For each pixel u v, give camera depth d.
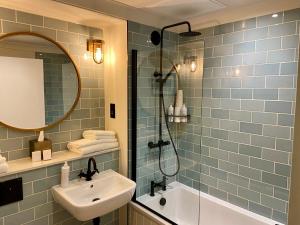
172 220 2.20
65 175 1.75
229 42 2.13
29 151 1.81
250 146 2.09
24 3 1.60
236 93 2.13
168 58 2.38
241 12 1.98
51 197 1.76
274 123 1.92
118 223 2.29
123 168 2.19
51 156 1.81
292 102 1.81
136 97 2.15
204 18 2.21
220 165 2.31
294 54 1.77
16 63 1.70
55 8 1.69
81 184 1.83
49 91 1.88
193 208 2.38
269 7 1.82
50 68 1.87
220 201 2.31
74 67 2.01
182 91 2.40
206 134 2.39
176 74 2.40
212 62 2.28
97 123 2.24
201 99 2.29
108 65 2.20
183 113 2.44
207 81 2.34
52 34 1.85
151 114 2.32
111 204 1.63
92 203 1.52
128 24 2.02
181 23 2.14
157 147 2.40
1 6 1.60
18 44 1.69
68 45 1.96
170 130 2.49
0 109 1.65
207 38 2.28
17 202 1.59
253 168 2.09
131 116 2.16
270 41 1.89
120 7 1.91
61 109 1.96
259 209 2.08
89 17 1.89
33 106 1.80
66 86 1.97
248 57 2.03
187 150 2.49
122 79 2.10
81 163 1.92
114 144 2.14
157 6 1.93
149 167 2.36
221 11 2.04
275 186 1.96
